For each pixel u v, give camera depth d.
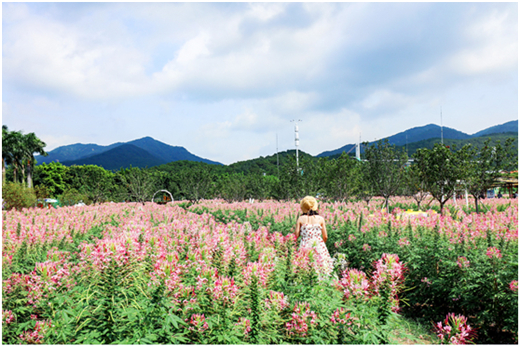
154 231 5.65
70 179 52.03
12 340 2.78
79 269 3.55
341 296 3.45
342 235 6.88
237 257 3.99
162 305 2.88
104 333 2.67
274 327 3.06
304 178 21.27
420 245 5.29
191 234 5.80
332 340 3.06
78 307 2.95
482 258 4.18
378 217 7.59
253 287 3.05
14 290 3.08
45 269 3.10
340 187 18.38
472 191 11.38
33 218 7.91
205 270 3.20
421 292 4.80
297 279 3.71
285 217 9.89
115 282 2.99
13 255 4.58
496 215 6.94
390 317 3.22
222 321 2.87
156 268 3.05
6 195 19.09
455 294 4.23
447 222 6.52
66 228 7.12
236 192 28.69
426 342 3.85
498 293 3.84
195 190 24.42
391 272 3.26
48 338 2.71
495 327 4.02
